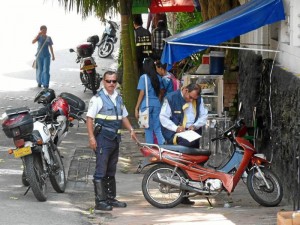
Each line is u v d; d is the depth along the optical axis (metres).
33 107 28.84
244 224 13.53
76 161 20.03
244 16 16.11
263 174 15.30
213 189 15.17
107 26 41.81
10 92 32.31
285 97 16.06
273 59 18.45
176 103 16.38
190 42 16.08
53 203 15.46
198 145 16.14
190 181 15.22
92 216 14.55
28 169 15.25
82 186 17.41
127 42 26.47
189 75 21.50
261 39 19.83
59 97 17.25
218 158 18.39
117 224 13.83
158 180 15.16
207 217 14.25
